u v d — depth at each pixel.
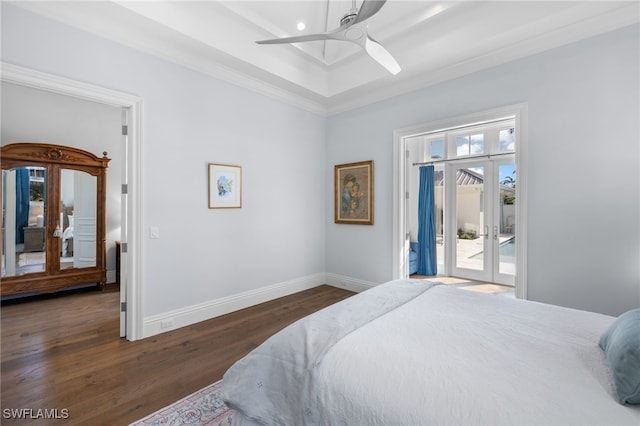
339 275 4.52
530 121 2.77
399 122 3.77
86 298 3.98
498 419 0.85
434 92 3.43
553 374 1.05
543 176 2.71
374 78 3.57
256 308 3.59
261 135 3.76
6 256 3.70
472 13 2.78
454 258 5.04
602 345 1.22
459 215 4.96
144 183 2.75
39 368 2.24
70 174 4.12
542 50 2.69
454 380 1.02
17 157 3.74
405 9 2.88
